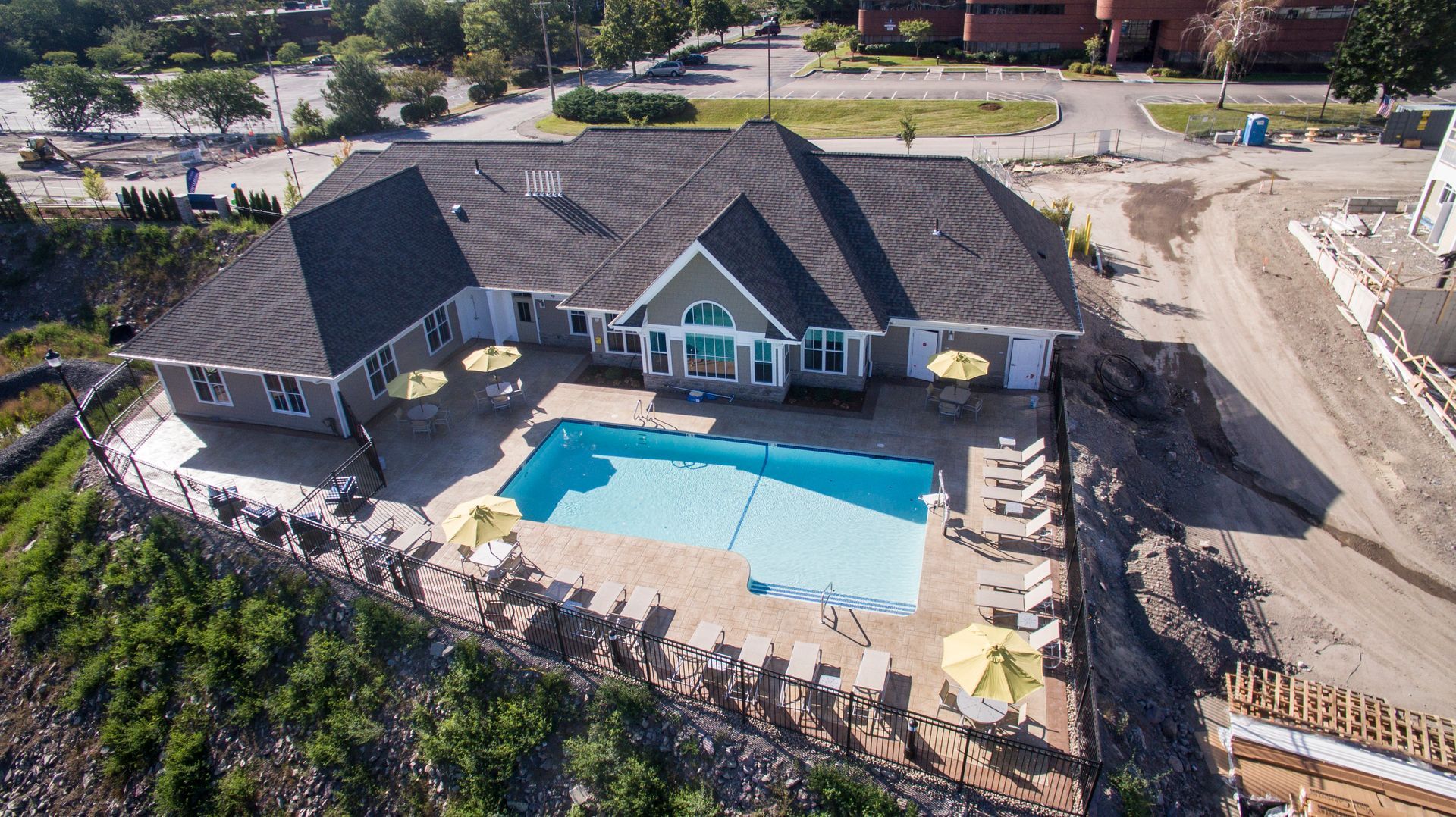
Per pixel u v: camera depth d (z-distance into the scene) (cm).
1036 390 3148
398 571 2367
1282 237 4606
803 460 2886
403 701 2100
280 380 2995
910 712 1720
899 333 3177
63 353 4378
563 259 3497
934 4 9612
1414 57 5797
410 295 3309
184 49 12188
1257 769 2030
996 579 2189
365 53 10631
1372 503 2931
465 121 7912
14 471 3127
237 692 2241
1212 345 3756
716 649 2061
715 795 1820
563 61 10725
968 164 3250
